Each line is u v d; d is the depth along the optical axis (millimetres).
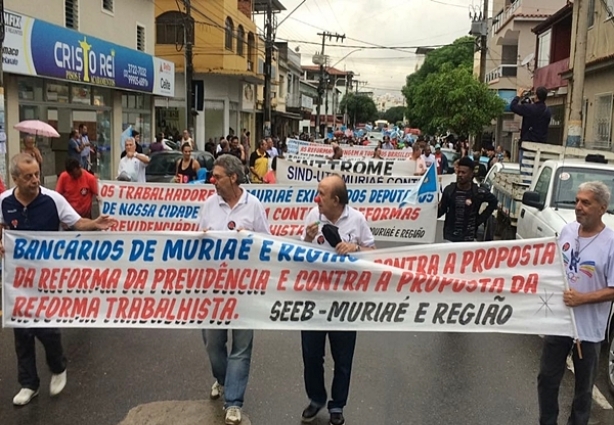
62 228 5258
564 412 5238
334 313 4801
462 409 5215
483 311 4703
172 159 15719
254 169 17562
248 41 42312
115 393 5367
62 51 16406
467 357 6434
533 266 4602
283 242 4805
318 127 65688
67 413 4992
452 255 4730
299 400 5293
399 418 5031
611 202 8102
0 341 6652
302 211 9492
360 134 65312
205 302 4906
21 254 4930
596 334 4371
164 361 6109
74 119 19016
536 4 38969
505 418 5066
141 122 24516
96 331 7000
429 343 6848
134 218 9602
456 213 7414
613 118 20078
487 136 45812
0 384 5555
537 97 13172
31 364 5180
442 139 46406
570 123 14891
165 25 35844
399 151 18234
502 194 11852
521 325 4633
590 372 4398
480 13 35469
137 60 21797
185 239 4867
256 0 45438
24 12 15922
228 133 38906
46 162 17688
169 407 5105
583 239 4391
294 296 4828
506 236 11438
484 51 35031
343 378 4809
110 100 21328
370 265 4754
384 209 8984
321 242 4855
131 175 12211
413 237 9031
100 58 18766
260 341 6742
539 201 8523
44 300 4965
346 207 4867
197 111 35281
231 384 4797
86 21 19391
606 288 4242
